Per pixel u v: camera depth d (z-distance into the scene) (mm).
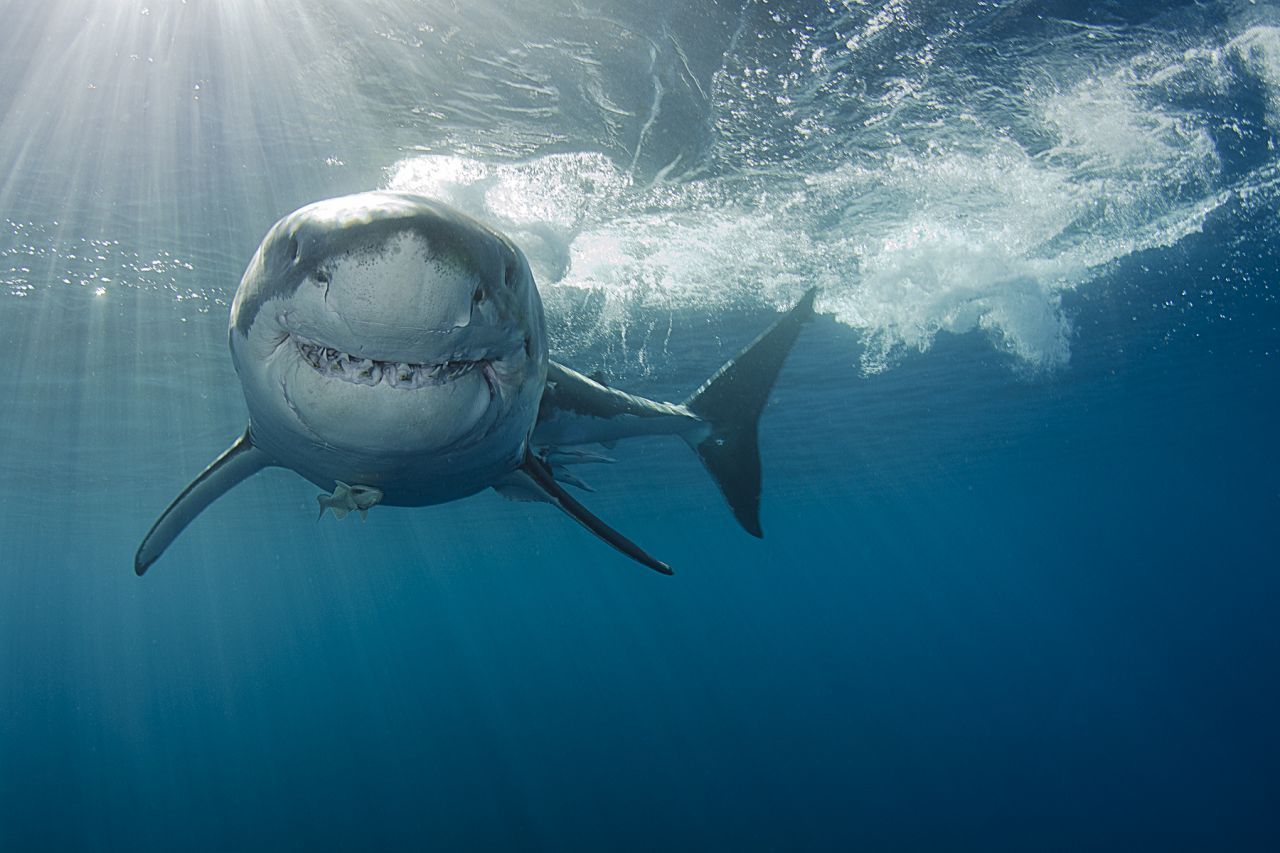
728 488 6445
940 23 6094
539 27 5617
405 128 6758
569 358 13297
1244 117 8391
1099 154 8766
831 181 8492
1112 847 22609
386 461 2717
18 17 5320
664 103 6652
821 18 5832
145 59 5797
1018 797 27078
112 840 26922
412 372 2256
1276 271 14180
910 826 24000
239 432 15672
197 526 26453
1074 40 6594
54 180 7234
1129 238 11664
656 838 23031
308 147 6945
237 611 73750
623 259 9797
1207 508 63031
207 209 7832
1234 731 41781
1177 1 6227
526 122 6754
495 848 22188
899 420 21938
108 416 14148
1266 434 33531
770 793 27672
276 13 5391
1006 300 13406
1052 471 37000
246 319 2246
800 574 85750
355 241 1799
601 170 7637
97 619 69062
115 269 8953
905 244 10609
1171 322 16484
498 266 2162
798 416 19734
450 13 5445
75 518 23609
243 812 28672
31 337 10695
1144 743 36406
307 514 24812
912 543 65562
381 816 26219
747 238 9688
